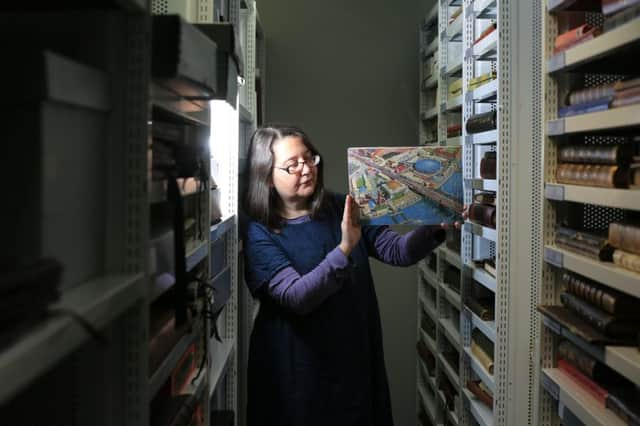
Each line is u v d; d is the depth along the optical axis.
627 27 1.23
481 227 2.21
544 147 1.67
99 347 0.93
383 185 1.88
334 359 1.95
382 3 3.62
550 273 1.71
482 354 2.33
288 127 2.05
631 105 1.28
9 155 0.68
